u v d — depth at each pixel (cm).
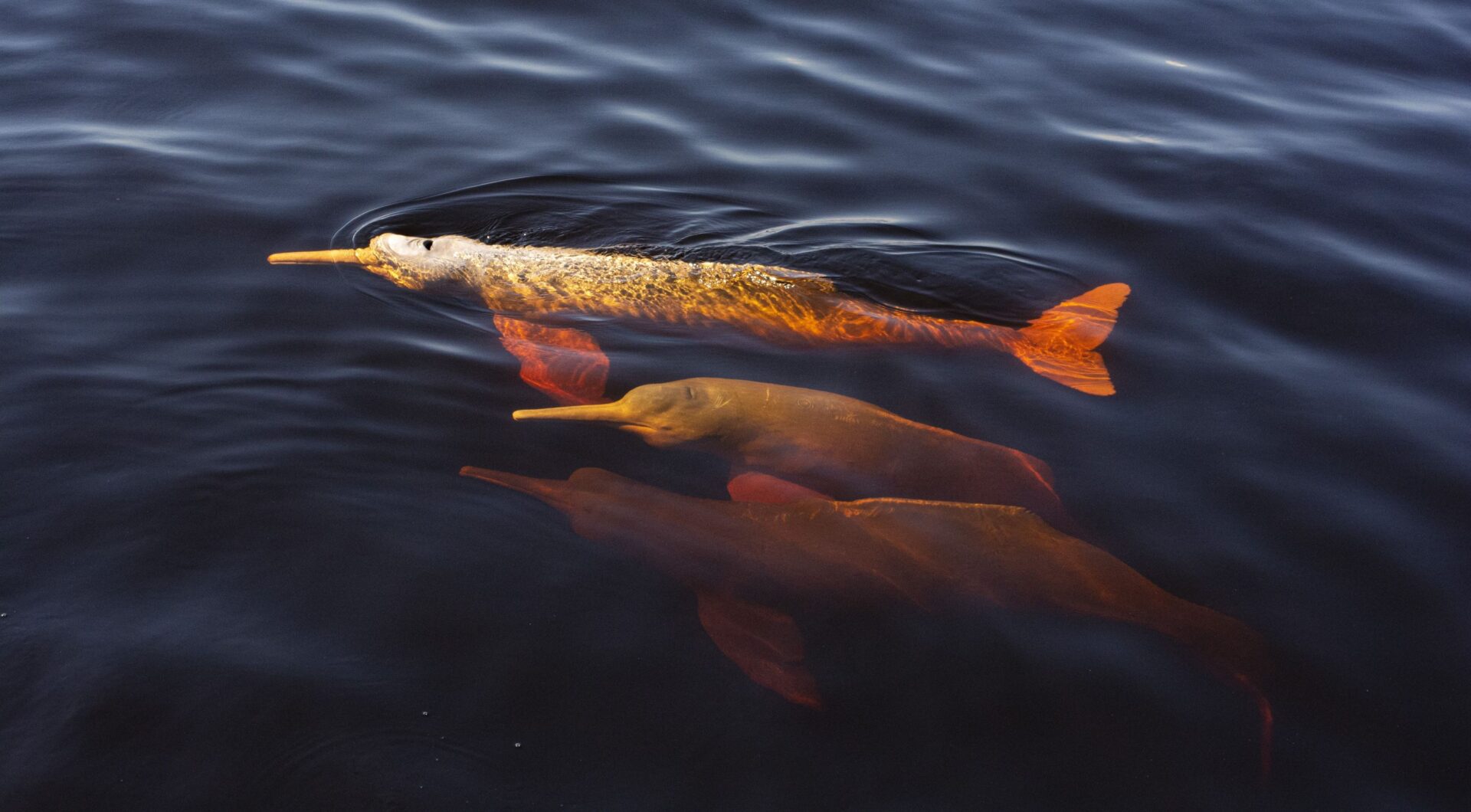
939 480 580
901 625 490
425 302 750
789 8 1191
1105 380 690
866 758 431
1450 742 454
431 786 412
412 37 1087
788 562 516
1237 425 649
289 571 506
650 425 622
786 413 626
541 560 519
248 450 580
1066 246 856
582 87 1030
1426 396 682
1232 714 460
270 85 990
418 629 478
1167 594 513
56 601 480
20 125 890
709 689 455
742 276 789
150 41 1038
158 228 783
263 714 435
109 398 609
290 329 690
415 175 891
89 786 404
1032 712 455
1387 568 546
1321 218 892
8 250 737
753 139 975
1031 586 510
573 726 437
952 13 1205
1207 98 1073
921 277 812
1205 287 801
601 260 797
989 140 991
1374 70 1136
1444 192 930
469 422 620
